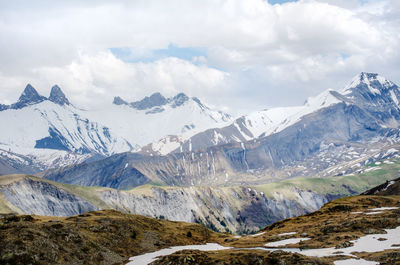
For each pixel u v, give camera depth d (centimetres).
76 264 11656
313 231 17038
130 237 15688
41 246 11438
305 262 11162
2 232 11612
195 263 11900
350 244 13538
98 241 13975
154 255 14012
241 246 15975
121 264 12812
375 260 11281
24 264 10462
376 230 15088
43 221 15062
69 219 16300
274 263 11519
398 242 13175
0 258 10344
